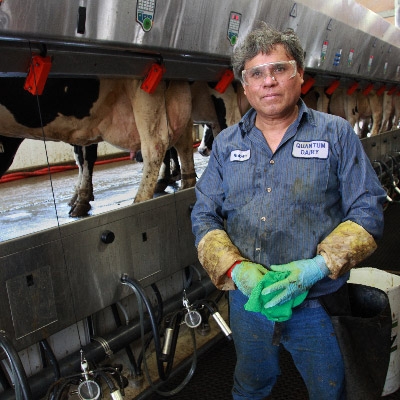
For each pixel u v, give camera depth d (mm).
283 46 1101
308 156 1156
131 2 1678
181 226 2047
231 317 1417
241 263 1151
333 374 1258
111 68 1864
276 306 1108
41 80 1587
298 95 1150
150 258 1893
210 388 1904
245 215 1234
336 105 5531
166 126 2453
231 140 1269
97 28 1609
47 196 3113
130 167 4496
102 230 1665
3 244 1354
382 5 7473
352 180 1157
